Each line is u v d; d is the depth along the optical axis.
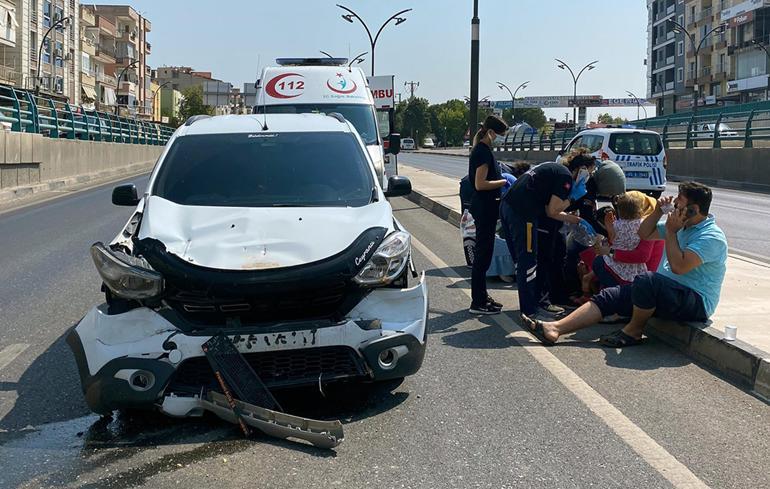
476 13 18.55
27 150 20.11
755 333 5.34
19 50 58.44
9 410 4.44
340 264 4.10
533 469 3.65
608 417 4.29
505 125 6.56
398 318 4.24
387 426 4.18
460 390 4.75
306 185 5.08
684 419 4.27
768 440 3.99
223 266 4.02
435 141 140.88
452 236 11.74
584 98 128.25
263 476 3.57
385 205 4.94
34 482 3.51
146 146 38.31
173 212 4.66
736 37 72.94
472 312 6.73
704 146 31.44
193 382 4.02
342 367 4.11
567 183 6.21
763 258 9.79
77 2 72.38
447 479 3.54
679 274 5.40
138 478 3.55
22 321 6.58
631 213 6.22
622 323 6.33
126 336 3.97
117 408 3.98
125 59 93.25
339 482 3.51
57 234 12.18
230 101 108.88
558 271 7.07
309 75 14.09
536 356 5.46
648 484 3.49
